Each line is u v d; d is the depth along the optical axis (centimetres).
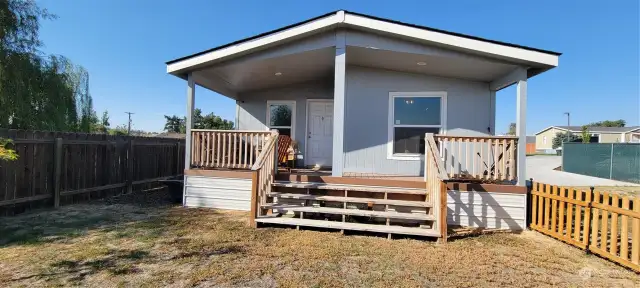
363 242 417
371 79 714
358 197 555
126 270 310
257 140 617
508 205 516
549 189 468
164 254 357
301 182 581
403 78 705
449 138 531
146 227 473
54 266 317
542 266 345
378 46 564
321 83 854
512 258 369
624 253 345
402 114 706
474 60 542
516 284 297
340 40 568
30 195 571
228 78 750
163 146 954
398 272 319
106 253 357
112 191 756
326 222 473
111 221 511
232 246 389
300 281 292
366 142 714
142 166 860
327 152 853
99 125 3006
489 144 525
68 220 513
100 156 723
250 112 896
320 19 562
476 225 523
